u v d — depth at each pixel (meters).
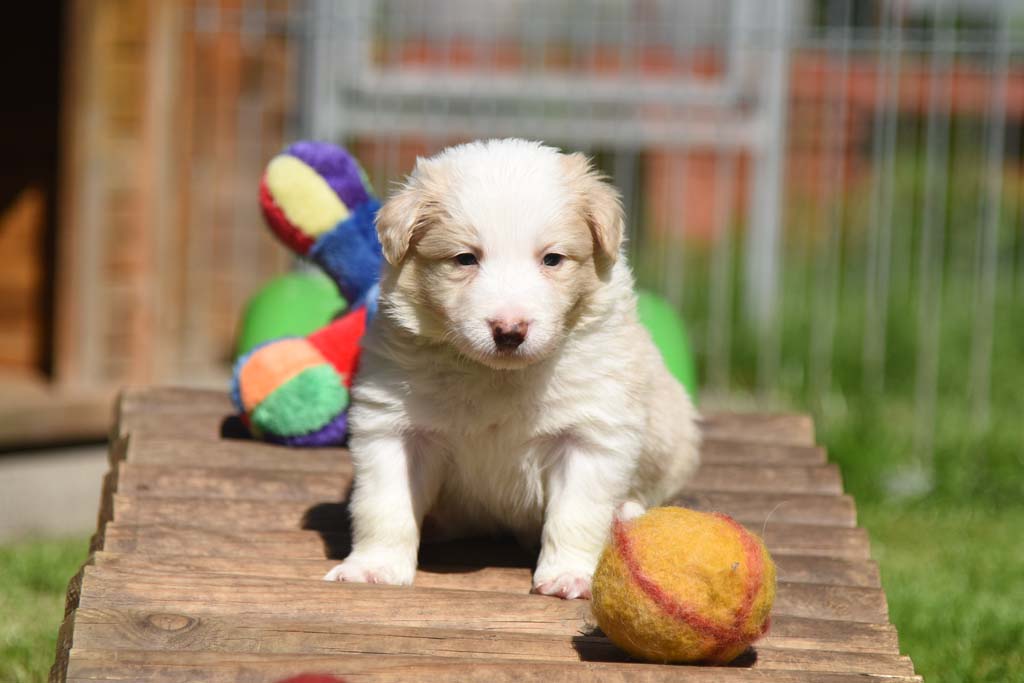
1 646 4.82
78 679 3.02
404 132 10.02
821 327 9.95
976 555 6.55
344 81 9.44
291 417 4.66
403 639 3.28
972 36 12.09
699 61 11.25
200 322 9.36
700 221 14.90
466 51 11.30
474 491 3.97
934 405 8.62
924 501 7.57
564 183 3.70
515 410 3.73
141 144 7.50
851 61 13.64
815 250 12.45
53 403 7.07
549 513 3.80
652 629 3.14
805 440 5.32
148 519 4.11
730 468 4.75
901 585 5.95
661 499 4.29
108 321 7.51
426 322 3.70
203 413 5.08
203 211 9.41
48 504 7.18
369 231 4.93
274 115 9.61
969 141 14.49
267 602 3.44
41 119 8.05
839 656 3.39
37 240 8.11
